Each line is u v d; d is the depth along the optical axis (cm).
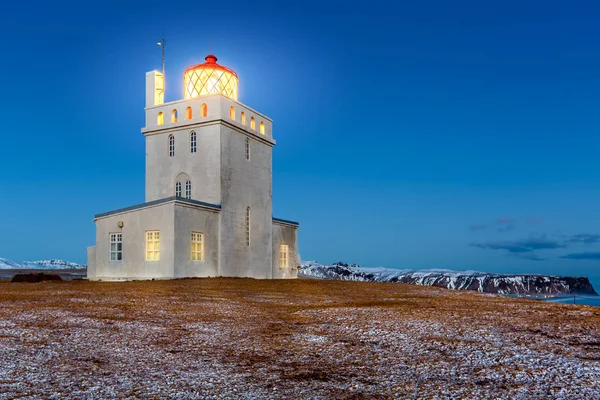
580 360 938
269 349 1032
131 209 3173
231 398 713
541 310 1593
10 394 698
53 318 1331
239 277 3391
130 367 867
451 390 759
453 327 1258
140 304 1695
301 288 2664
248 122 3747
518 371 865
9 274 6284
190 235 3142
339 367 895
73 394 709
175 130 3569
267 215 3916
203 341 1098
